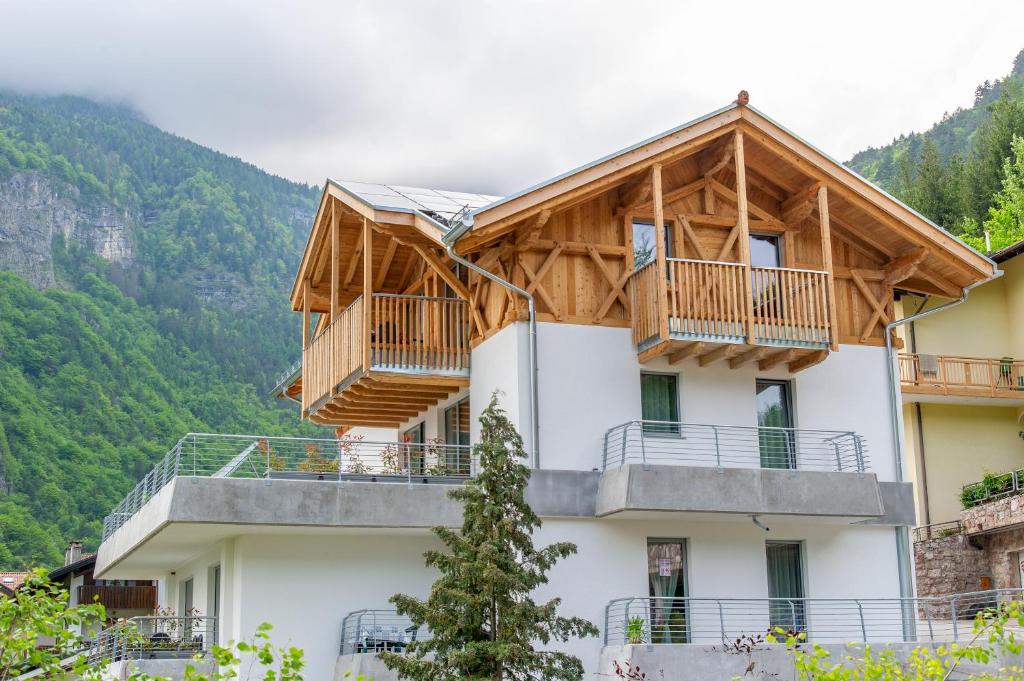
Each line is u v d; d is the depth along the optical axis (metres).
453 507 21.22
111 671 19.45
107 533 30.44
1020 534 30.22
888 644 20.47
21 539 73.44
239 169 168.12
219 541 22.77
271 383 109.31
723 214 24.19
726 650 19.36
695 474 21.12
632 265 23.02
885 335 24.83
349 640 21.38
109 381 95.75
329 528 21.02
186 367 106.38
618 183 22.05
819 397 24.06
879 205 23.72
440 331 23.95
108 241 142.75
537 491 21.33
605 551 21.72
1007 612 12.55
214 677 9.73
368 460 29.69
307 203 174.50
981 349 36.09
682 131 22.25
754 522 22.45
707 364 23.11
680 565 22.45
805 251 24.66
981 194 59.69
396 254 27.72
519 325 22.05
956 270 24.77
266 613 21.22
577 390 22.16
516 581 16.36
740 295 22.16
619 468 21.11
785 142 23.11
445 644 16.45
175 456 21.58
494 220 20.91
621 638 21.27
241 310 132.50
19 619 10.64
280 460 22.72
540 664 16.28
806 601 22.92
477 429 23.41
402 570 22.06
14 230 136.25
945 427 35.56
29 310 96.44
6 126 150.25
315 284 28.92
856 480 22.14
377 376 23.34
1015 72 99.50
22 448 82.94
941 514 34.78
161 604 34.12
